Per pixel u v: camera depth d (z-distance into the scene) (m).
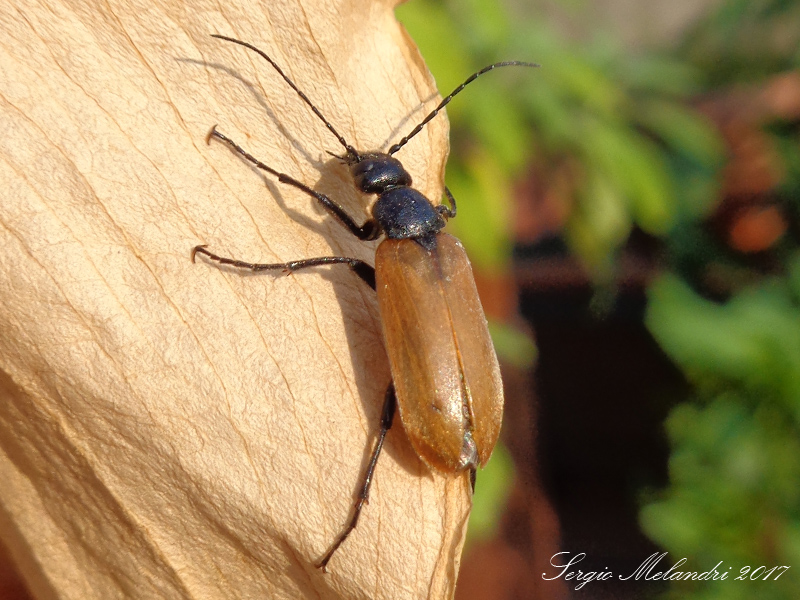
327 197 0.08
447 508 0.08
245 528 0.08
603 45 0.13
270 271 0.08
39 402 0.08
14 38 0.08
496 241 0.10
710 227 0.13
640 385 0.13
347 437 0.08
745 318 0.11
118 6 0.08
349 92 0.08
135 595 0.08
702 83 0.15
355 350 0.08
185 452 0.08
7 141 0.08
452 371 0.08
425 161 0.08
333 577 0.08
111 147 0.08
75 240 0.08
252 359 0.08
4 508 0.08
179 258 0.08
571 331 0.13
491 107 0.10
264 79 0.08
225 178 0.08
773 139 0.13
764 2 0.15
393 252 0.08
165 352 0.08
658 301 0.11
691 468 0.11
